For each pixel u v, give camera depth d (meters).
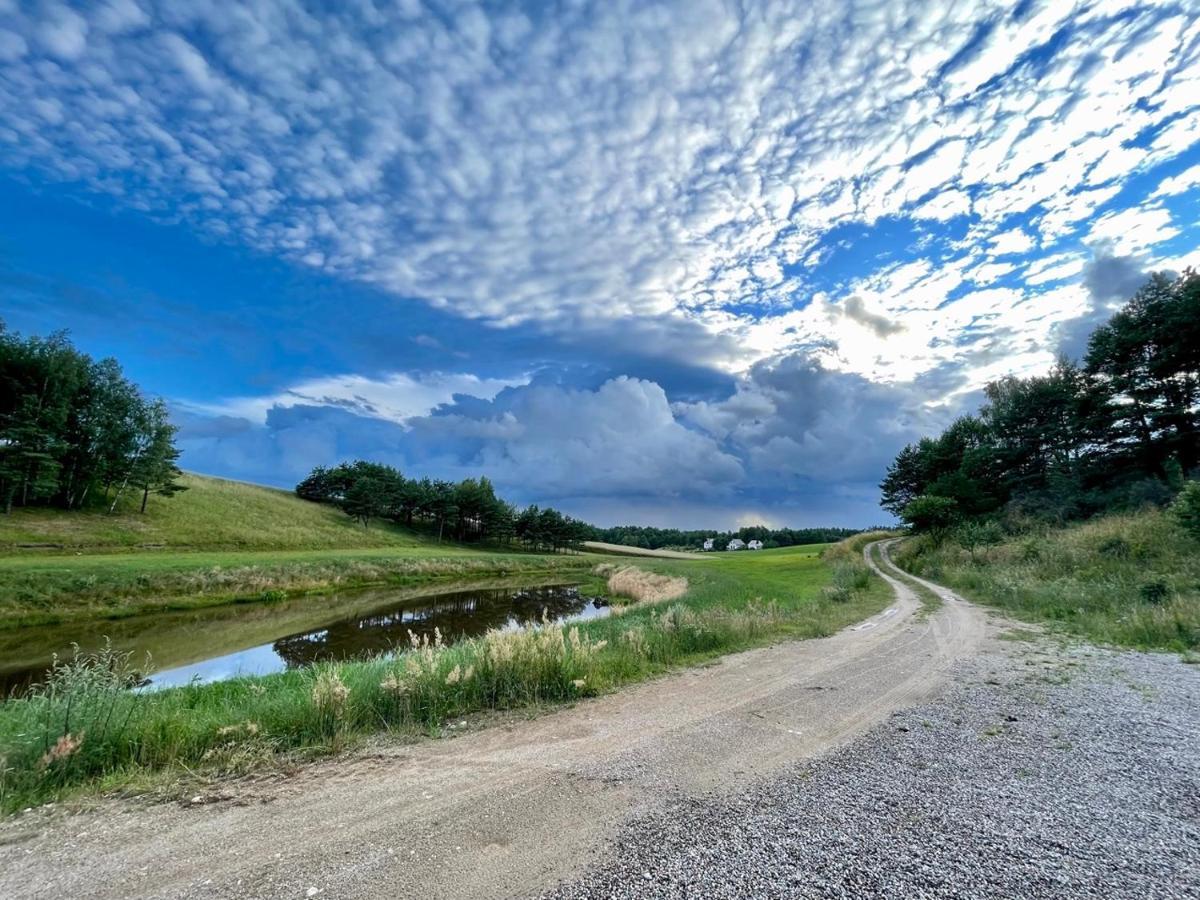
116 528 47.69
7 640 20.83
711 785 4.50
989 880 3.09
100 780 4.77
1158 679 8.34
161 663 17.58
